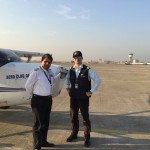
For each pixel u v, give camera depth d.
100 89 13.78
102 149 5.03
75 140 5.49
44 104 4.75
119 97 11.24
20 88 6.10
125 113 8.12
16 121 7.01
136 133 6.07
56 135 5.83
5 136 5.74
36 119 4.80
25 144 5.22
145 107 9.12
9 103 6.28
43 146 5.04
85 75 5.12
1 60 6.14
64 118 7.38
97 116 7.67
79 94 5.13
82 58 5.21
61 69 6.17
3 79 6.12
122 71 31.12
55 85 6.03
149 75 25.00
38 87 4.73
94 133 6.02
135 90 13.66
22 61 6.64
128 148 5.11
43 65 4.82
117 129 6.37
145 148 5.13
